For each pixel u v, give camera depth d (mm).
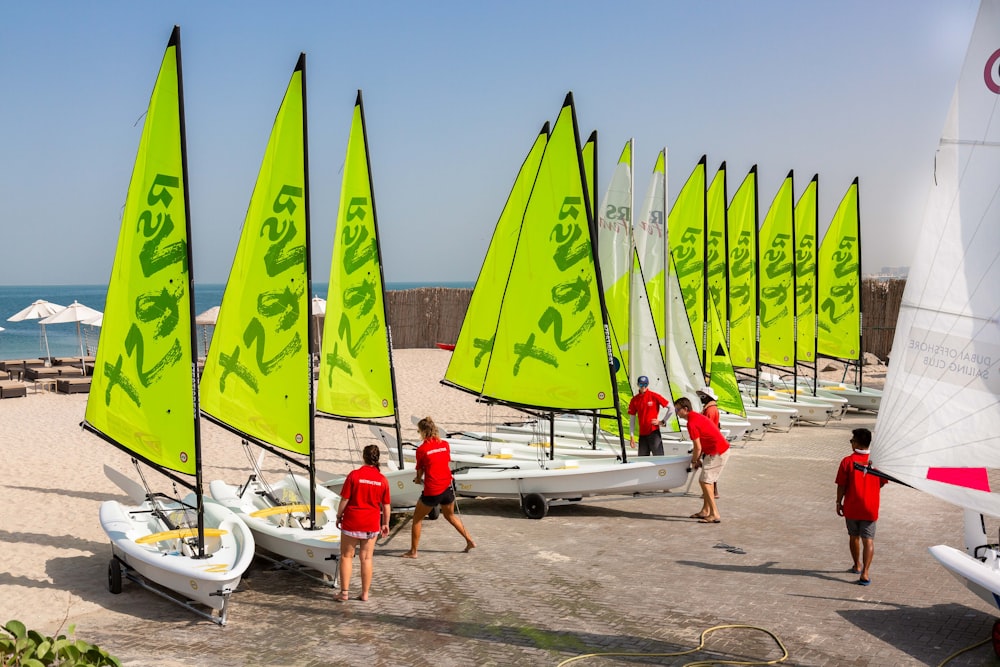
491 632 7570
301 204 9641
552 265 12289
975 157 6441
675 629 7594
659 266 16516
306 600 8531
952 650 7062
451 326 40250
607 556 9938
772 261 21531
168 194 8398
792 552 10047
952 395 6590
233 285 10148
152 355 8617
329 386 12219
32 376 28203
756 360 20406
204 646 7297
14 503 12523
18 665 5230
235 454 16531
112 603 8492
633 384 15172
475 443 14773
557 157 12133
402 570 9453
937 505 12484
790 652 7055
